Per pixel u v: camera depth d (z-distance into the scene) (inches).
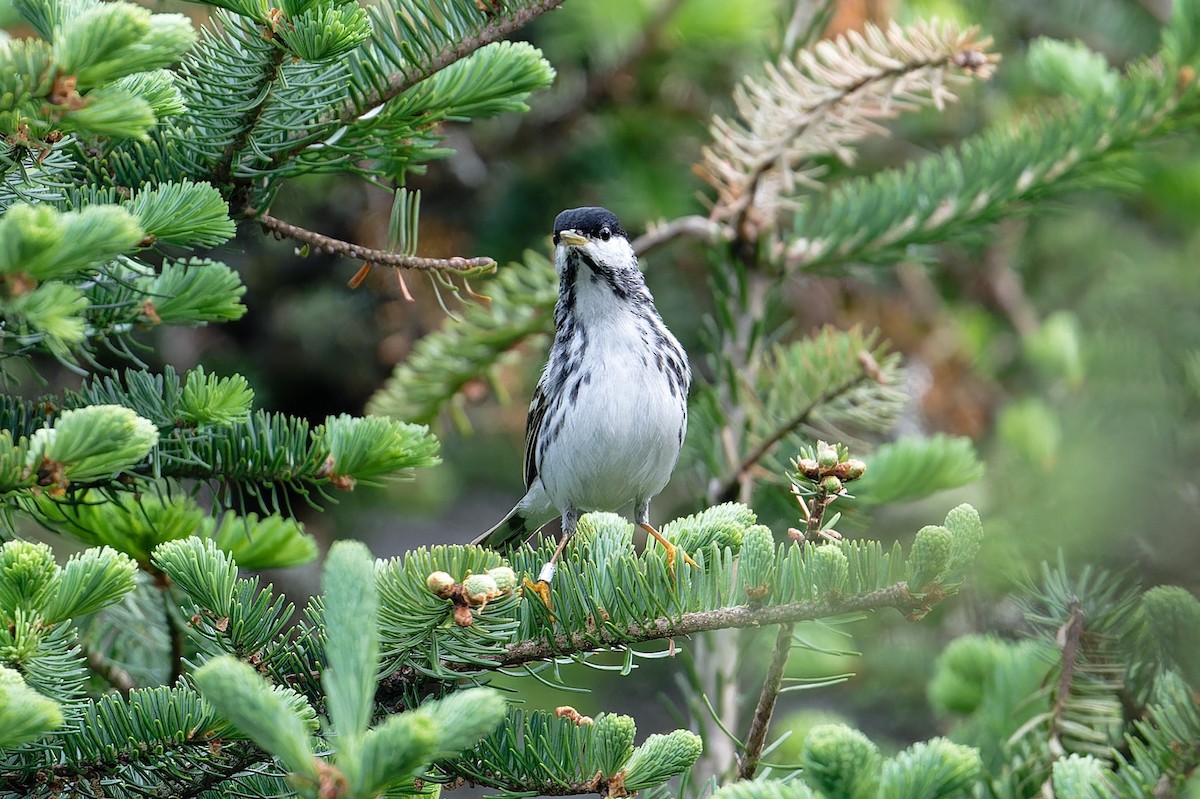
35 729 207.6
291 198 677.3
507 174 679.1
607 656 664.4
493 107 348.2
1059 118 509.0
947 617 534.3
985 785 339.6
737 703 422.6
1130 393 418.3
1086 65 505.4
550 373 502.3
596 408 480.7
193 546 282.8
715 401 500.1
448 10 331.0
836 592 265.4
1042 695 357.4
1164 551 371.9
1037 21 709.9
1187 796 274.4
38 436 252.7
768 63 491.2
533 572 336.8
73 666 263.3
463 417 564.1
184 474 336.8
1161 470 382.6
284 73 317.1
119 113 255.1
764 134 501.7
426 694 308.7
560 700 638.5
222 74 314.7
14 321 290.4
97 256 239.0
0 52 246.1
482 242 674.2
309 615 297.7
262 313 707.4
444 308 350.3
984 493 562.9
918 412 713.0
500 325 548.1
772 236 533.3
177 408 324.8
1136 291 460.1
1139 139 490.3
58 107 248.2
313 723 248.8
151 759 270.2
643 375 482.9
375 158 355.9
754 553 275.7
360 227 682.2
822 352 500.7
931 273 726.5
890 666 547.5
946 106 711.1
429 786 265.0
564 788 281.1
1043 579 379.6
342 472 332.2
